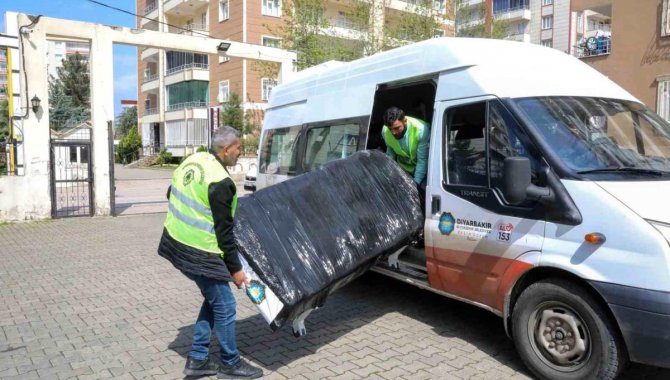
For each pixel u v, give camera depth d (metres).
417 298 6.29
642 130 4.62
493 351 4.68
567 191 3.88
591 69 5.22
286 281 4.06
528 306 4.10
